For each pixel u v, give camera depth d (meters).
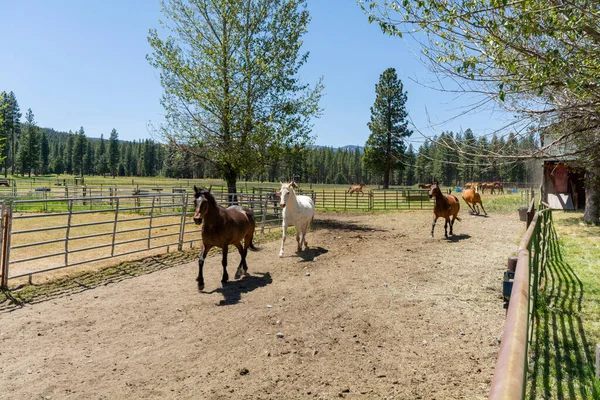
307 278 7.91
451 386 3.84
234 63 15.77
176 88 15.98
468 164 4.29
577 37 3.26
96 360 4.39
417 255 10.16
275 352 4.60
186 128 16.38
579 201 20.86
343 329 5.29
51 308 6.02
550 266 8.35
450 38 3.86
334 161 129.62
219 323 5.51
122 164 134.75
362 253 10.43
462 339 4.98
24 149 87.69
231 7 15.66
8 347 4.67
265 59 16.59
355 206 27.58
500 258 9.74
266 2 16.38
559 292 6.44
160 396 3.67
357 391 3.77
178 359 4.43
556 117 3.95
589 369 3.85
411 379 3.99
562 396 3.47
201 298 6.62
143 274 8.16
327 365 4.29
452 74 3.99
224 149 16.44
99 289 7.05
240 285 7.41
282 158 17.50
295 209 10.23
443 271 8.45
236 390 3.78
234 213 7.80
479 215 19.94
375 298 6.62
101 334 5.11
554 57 3.25
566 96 3.81
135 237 12.38
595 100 3.59
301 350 4.66
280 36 16.83
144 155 132.62
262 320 5.62
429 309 6.07
